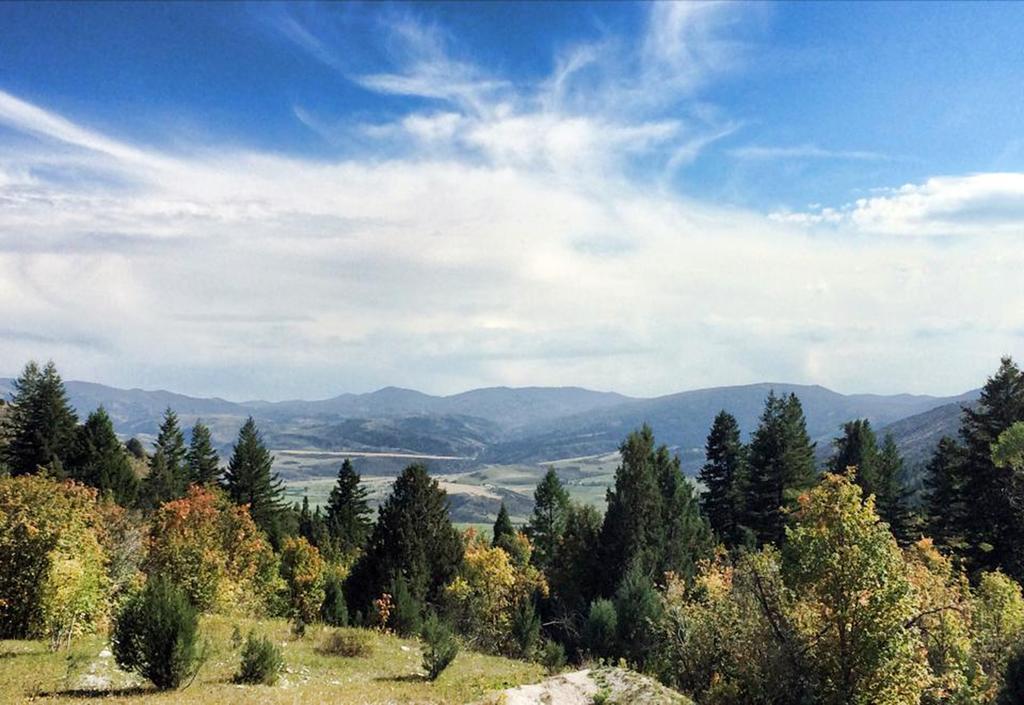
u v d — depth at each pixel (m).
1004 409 49.19
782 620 20.50
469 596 42.44
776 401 73.50
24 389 72.50
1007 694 19.88
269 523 80.38
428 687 18.75
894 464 65.88
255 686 16.67
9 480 21.69
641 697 15.84
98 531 27.41
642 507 51.81
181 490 76.19
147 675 15.62
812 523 20.27
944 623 21.94
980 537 47.00
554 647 27.23
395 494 47.34
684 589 32.38
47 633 20.41
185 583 28.30
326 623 35.03
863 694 18.44
